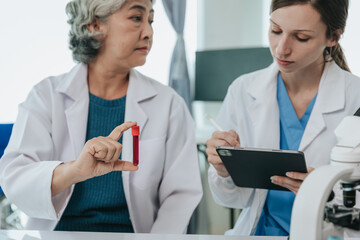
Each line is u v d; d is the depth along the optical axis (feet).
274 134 4.17
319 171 2.22
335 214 2.21
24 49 9.09
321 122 3.95
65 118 3.94
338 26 3.56
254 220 4.06
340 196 3.40
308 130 3.98
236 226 4.39
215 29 9.49
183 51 9.21
